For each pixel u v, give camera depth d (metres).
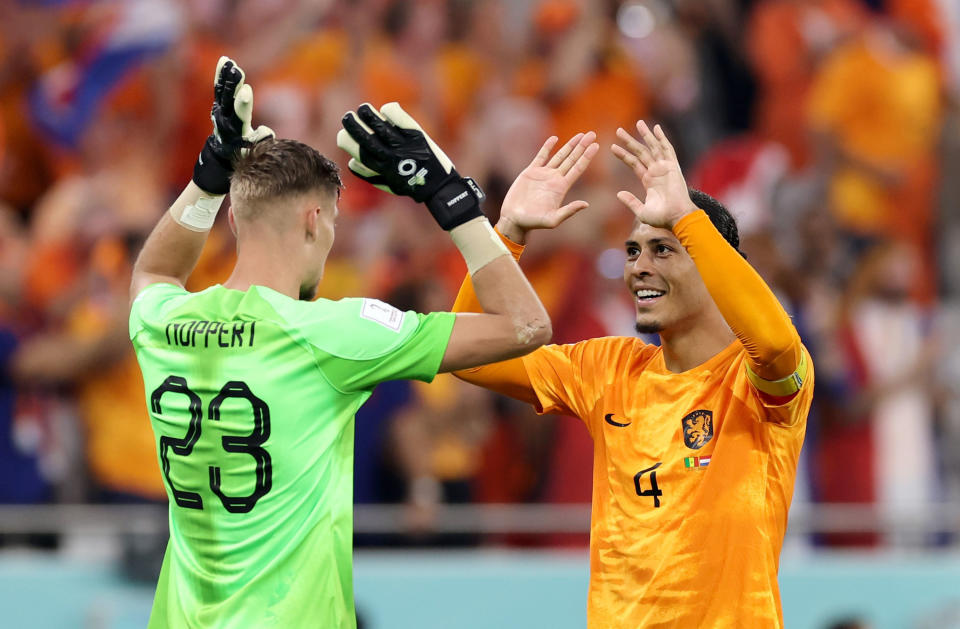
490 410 27.17
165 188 30.86
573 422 27.02
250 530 10.39
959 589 24.58
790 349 11.28
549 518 24.91
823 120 35.19
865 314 31.44
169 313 10.93
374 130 10.62
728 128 35.62
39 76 31.50
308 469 10.47
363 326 10.59
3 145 30.88
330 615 10.48
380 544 24.70
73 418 25.56
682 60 34.91
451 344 10.63
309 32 32.81
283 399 10.42
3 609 22.34
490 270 10.71
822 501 28.36
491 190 31.69
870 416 29.27
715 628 11.67
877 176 34.88
